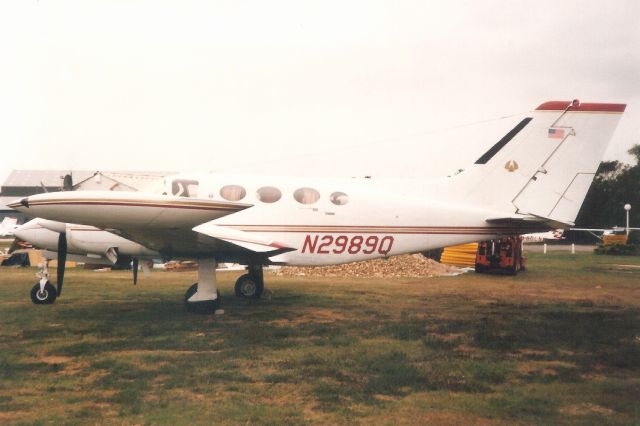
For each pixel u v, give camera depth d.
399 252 12.30
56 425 4.85
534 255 33.25
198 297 10.52
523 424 4.99
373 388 5.96
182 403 5.43
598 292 14.70
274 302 12.29
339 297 13.17
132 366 6.73
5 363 6.85
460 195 12.45
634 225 51.75
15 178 55.81
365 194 12.24
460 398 5.69
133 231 9.75
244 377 6.30
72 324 9.40
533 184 12.32
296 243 12.02
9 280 16.00
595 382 6.29
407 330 9.05
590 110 12.21
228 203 9.40
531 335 8.76
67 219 9.20
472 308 11.60
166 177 11.98
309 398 5.62
